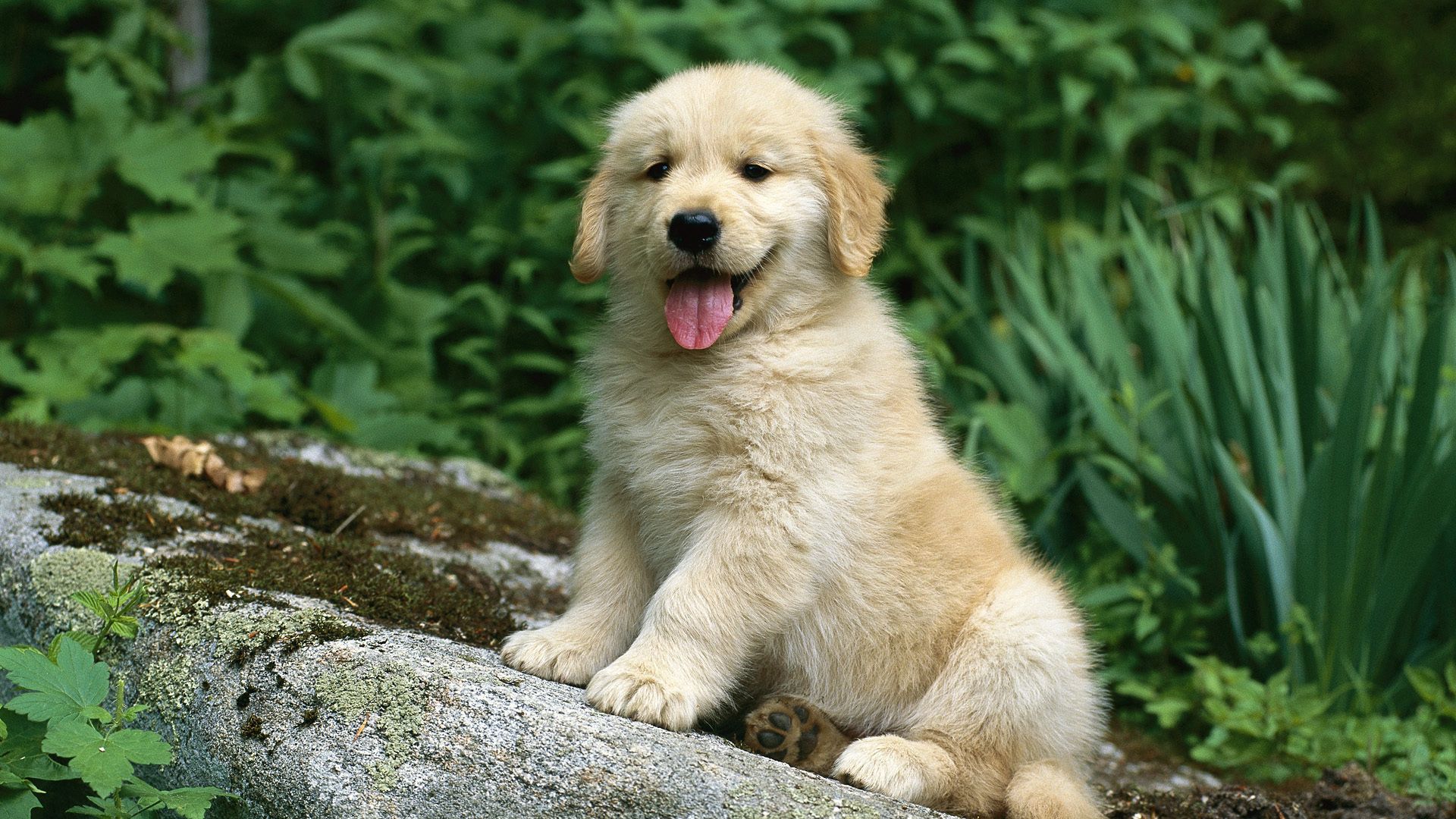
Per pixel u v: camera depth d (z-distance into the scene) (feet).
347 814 8.68
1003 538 11.74
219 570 11.32
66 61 24.95
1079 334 20.71
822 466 10.55
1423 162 28.76
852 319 11.55
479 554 15.16
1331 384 17.60
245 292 20.43
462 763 8.67
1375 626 15.58
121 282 19.89
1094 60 23.76
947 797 10.47
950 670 10.86
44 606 10.93
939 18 24.94
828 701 11.07
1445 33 29.76
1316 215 20.29
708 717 11.18
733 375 10.69
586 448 11.69
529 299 24.12
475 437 23.65
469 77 24.72
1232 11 29.66
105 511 12.30
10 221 19.85
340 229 22.90
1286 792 13.70
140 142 19.85
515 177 25.63
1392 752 14.35
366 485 16.30
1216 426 17.10
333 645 9.72
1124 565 18.19
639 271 11.48
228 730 9.43
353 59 21.79
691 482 10.55
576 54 24.94
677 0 26.50
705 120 11.43
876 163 12.60
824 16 25.20
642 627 10.39
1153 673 16.39
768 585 10.23
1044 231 24.29
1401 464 15.51
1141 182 23.52
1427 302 18.43
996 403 18.97
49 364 18.35
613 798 8.39
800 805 8.46
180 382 18.31
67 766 9.44
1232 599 15.96
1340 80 30.01
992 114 24.48
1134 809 12.44
